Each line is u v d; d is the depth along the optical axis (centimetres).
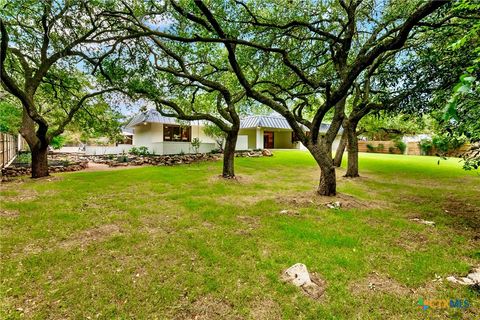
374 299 228
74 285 249
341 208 529
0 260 295
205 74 875
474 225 429
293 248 332
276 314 211
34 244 341
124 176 922
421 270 276
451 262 293
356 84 861
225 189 728
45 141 852
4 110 1245
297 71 586
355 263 291
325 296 233
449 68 476
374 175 1073
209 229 405
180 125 1789
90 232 387
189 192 676
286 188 775
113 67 733
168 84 827
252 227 415
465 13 445
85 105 1016
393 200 630
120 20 624
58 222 425
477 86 133
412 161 1606
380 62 632
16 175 948
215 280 260
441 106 504
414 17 358
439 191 745
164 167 1214
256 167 1266
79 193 645
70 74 893
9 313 210
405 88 589
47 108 1270
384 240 361
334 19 616
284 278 261
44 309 216
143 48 709
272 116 2355
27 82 771
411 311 212
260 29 591
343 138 1299
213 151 1747
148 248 334
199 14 527
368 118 1340
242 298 232
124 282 256
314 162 1466
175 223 431
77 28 654
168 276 268
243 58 711
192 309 219
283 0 588
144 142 2016
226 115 949
